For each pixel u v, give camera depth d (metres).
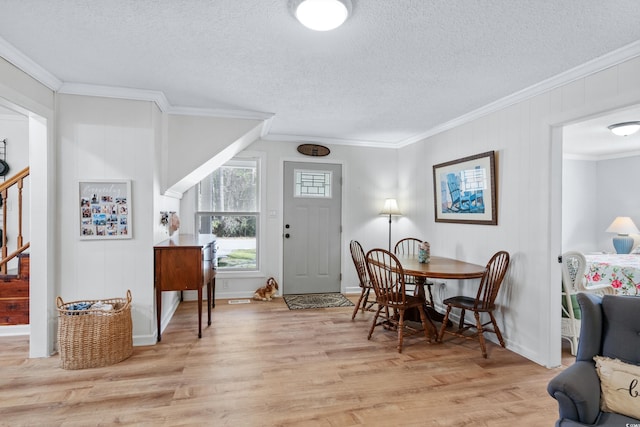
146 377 2.41
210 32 1.99
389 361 2.72
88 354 2.52
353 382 2.38
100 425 1.87
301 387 2.30
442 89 2.87
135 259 2.98
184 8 1.75
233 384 2.32
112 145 2.93
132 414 1.97
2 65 2.18
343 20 1.75
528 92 2.79
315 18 1.73
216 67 2.48
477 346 3.07
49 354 2.74
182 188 4.03
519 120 2.93
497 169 3.17
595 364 1.55
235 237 4.76
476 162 3.41
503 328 3.10
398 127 4.17
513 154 2.99
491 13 1.75
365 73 2.56
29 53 2.27
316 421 1.93
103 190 2.91
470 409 2.07
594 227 5.89
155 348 2.92
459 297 3.26
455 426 1.90
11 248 4.14
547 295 2.66
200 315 3.16
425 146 4.45
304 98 3.14
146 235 3.00
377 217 5.16
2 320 3.18
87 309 2.67
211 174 4.68
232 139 3.61
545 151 2.68
